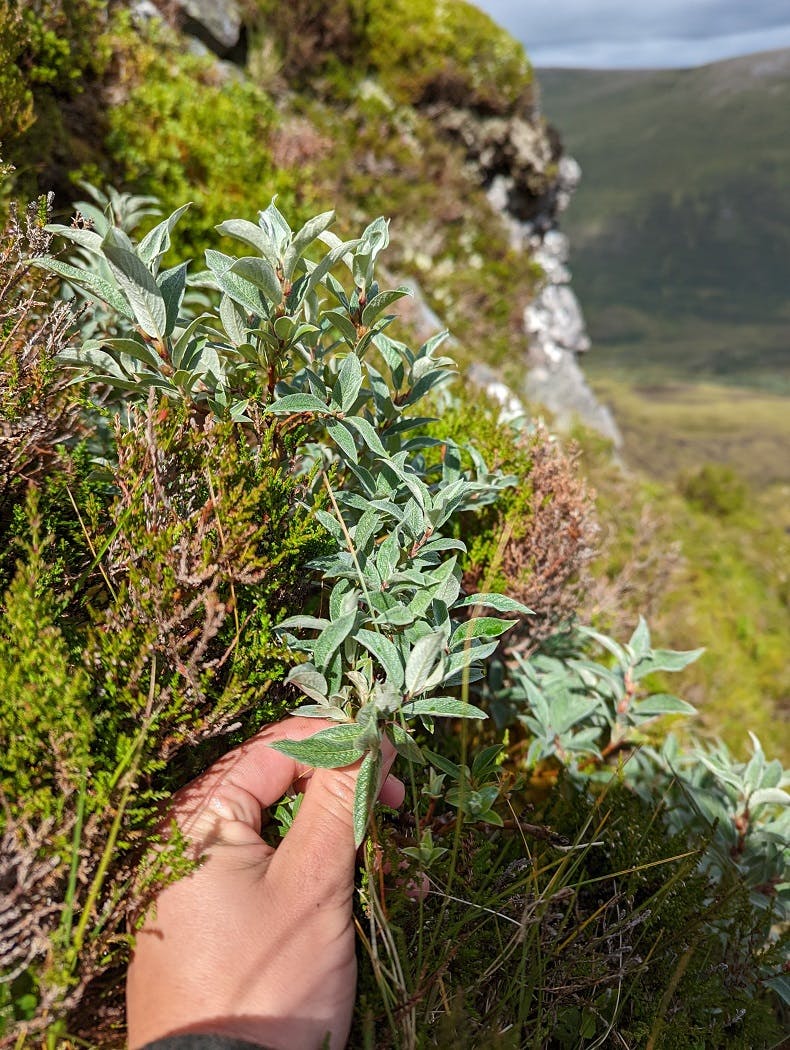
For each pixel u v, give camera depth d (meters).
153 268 0.30
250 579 0.25
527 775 0.44
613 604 0.70
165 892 0.23
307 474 0.34
